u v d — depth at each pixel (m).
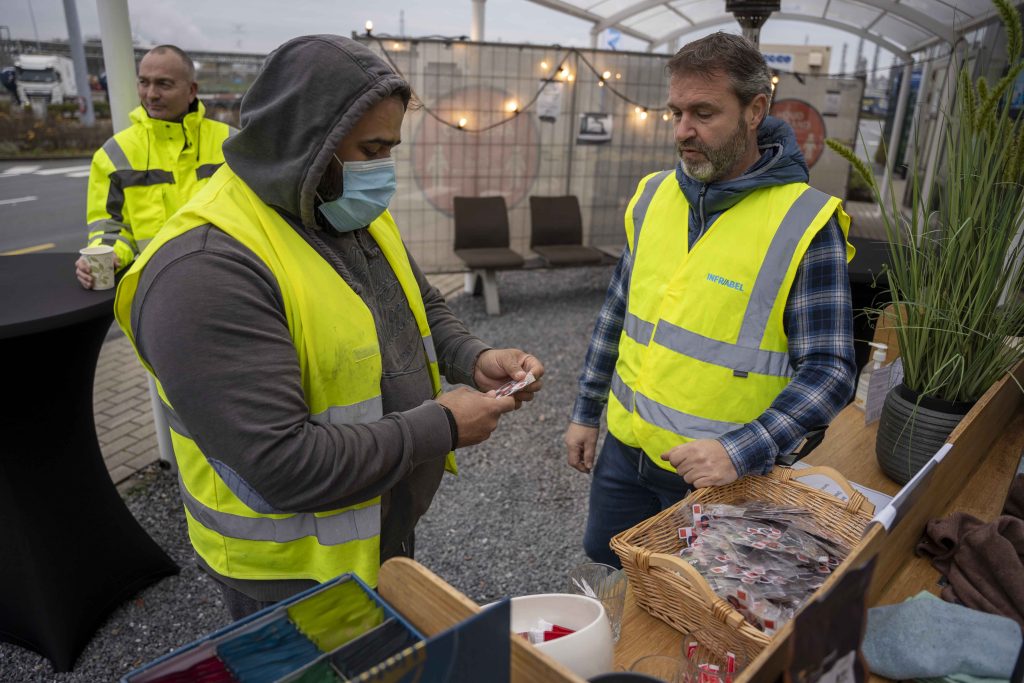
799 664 0.75
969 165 1.54
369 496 1.16
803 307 1.56
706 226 1.67
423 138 5.73
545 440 3.89
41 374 2.06
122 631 2.43
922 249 1.64
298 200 1.08
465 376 1.59
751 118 1.55
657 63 6.32
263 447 1.02
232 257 1.04
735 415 1.66
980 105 1.50
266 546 1.23
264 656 0.77
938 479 1.33
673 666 1.08
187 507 1.31
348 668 0.72
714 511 1.35
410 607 0.84
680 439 1.70
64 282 2.26
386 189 1.19
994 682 1.02
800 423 1.47
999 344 1.59
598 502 2.03
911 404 1.64
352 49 1.07
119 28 2.92
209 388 1.00
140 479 3.37
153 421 4.00
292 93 1.04
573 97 6.11
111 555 2.45
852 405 2.15
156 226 3.11
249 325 1.03
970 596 1.19
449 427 1.23
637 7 7.36
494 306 5.97
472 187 6.02
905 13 6.21
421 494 1.45
